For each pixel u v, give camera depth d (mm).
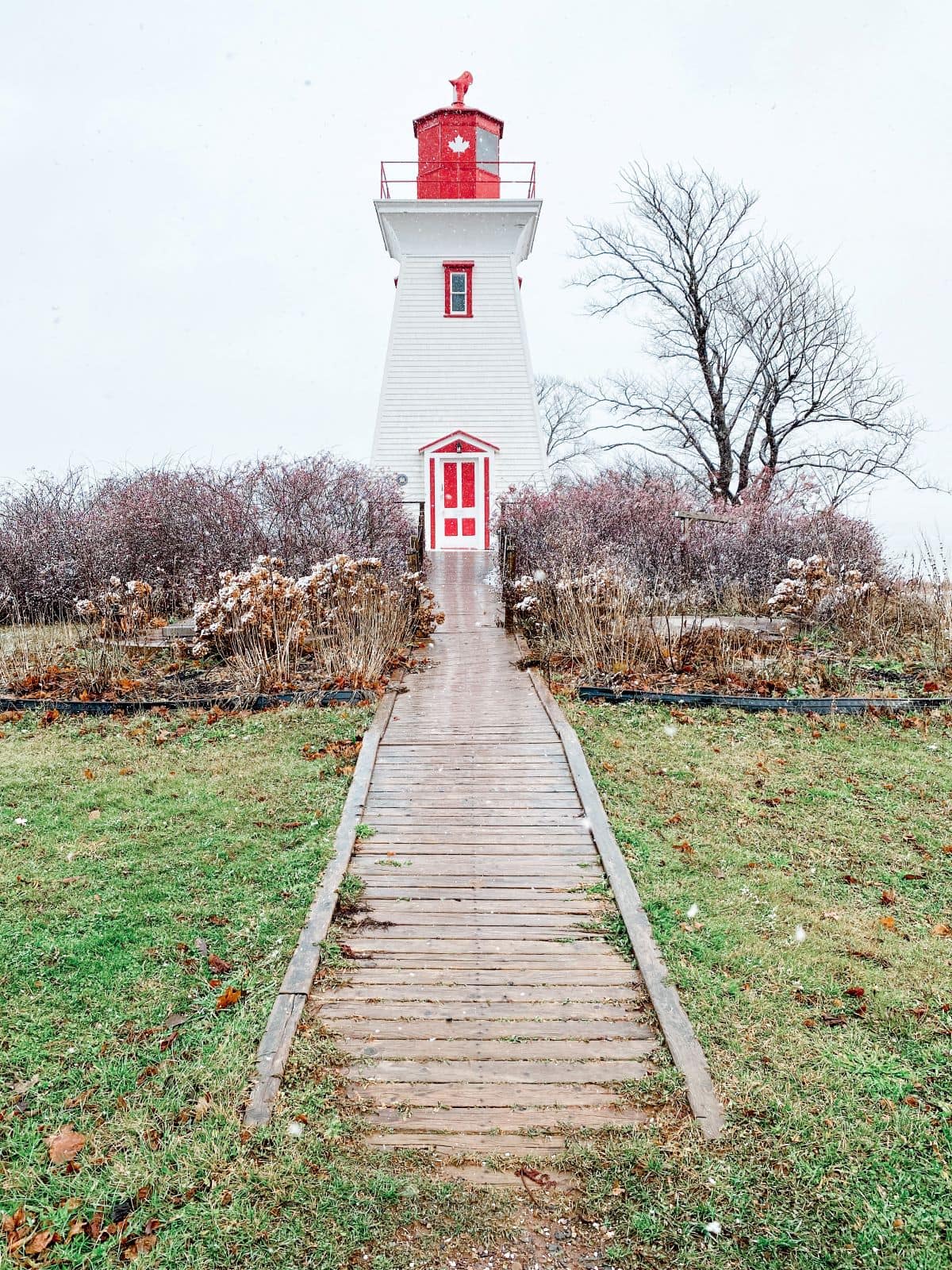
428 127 23172
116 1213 3262
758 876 5715
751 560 14180
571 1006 4445
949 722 8477
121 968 4668
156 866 5730
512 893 5449
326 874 5551
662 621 11711
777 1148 3551
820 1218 3250
